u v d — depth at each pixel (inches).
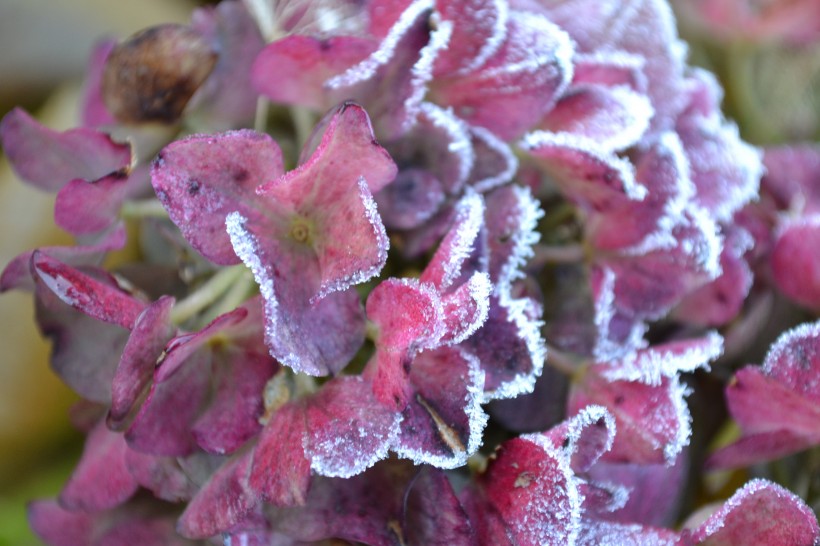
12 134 8.5
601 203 8.4
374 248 7.3
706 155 8.8
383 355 7.6
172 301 7.6
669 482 8.7
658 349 8.2
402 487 7.7
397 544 7.7
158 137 8.7
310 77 8.1
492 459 7.9
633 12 8.8
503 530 7.7
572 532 7.4
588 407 7.8
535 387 8.5
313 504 7.7
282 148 8.5
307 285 7.6
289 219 7.7
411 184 8.0
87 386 8.2
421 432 7.5
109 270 8.5
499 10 7.9
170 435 7.9
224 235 7.7
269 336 7.3
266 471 7.6
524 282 8.3
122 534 8.5
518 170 8.6
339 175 7.5
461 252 7.4
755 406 8.5
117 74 8.5
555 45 8.1
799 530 7.8
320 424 7.5
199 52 8.5
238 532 7.7
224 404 7.9
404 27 7.5
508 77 8.1
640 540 7.8
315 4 8.3
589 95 8.4
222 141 7.5
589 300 8.5
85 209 8.1
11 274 8.1
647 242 8.3
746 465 8.8
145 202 8.4
